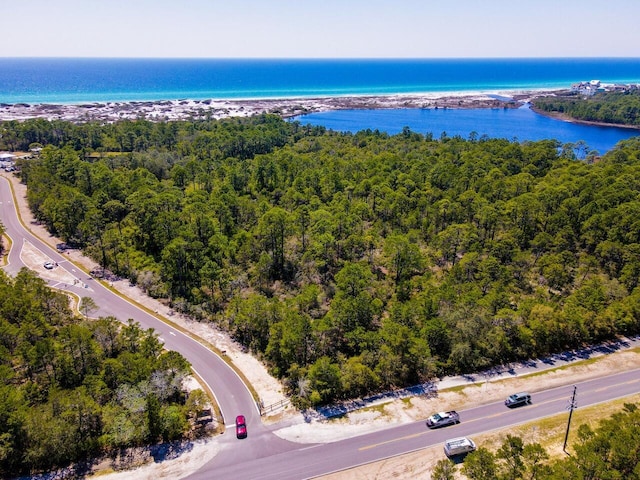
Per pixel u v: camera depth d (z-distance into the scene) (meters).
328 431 54.44
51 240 106.00
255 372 65.12
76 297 82.75
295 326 63.38
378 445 52.50
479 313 68.62
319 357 64.62
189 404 55.09
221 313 79.00
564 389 62.19
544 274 85.50
